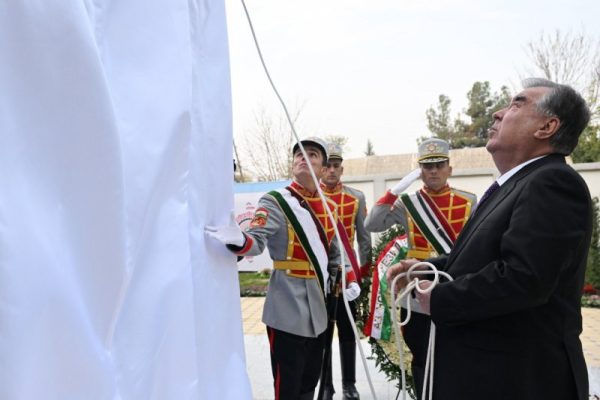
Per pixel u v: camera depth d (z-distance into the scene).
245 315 7.15
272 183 6.93
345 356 3.70
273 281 2.91
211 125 1.01
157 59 0.80
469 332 1.49
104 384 0.65
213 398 0.99
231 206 1.08
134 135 0.75
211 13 1.02
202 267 0.98
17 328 0.56
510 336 1.43
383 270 3.21
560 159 1.55
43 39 0.59
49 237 0.60
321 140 3.14
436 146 3.37
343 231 3.17
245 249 1.63
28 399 0.57
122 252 0.66
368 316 3.43
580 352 1.48
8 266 0.56
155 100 0.79
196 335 0.94
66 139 0.61
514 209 1.43
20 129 0.58
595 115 17.67
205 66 1.00
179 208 0.83
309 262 2.88
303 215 2.89
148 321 0.76
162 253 0.79
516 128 1.61
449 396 1.50
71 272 0.62
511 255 1.36
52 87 0.60
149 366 0.76
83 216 0.63
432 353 1.55
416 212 3.32
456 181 8.70
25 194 0.58
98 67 0.63
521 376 1.41
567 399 1.43
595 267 8.50
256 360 4.66
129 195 0.73
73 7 0.61
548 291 1.33
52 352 0.60
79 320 0.62
